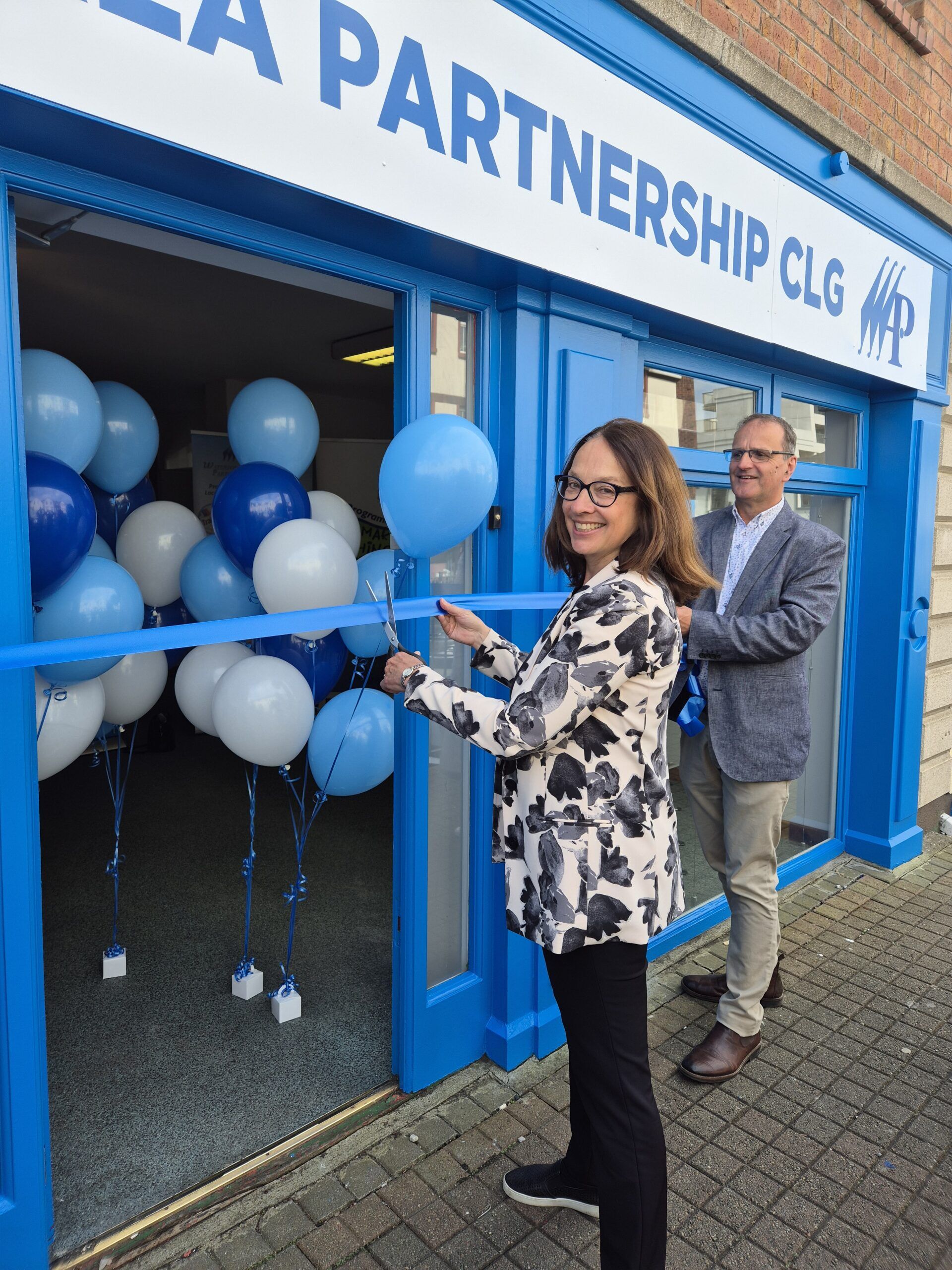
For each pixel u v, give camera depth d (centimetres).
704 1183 197
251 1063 233
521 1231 180
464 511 180
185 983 274
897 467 388
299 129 152
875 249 345
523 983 240
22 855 148
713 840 262
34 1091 155
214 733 245
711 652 230
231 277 353
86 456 185
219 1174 192
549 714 129
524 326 221
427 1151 203
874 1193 196
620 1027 140
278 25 147
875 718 401
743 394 326
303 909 330
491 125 188
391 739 228
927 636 408
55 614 176
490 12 184
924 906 357
